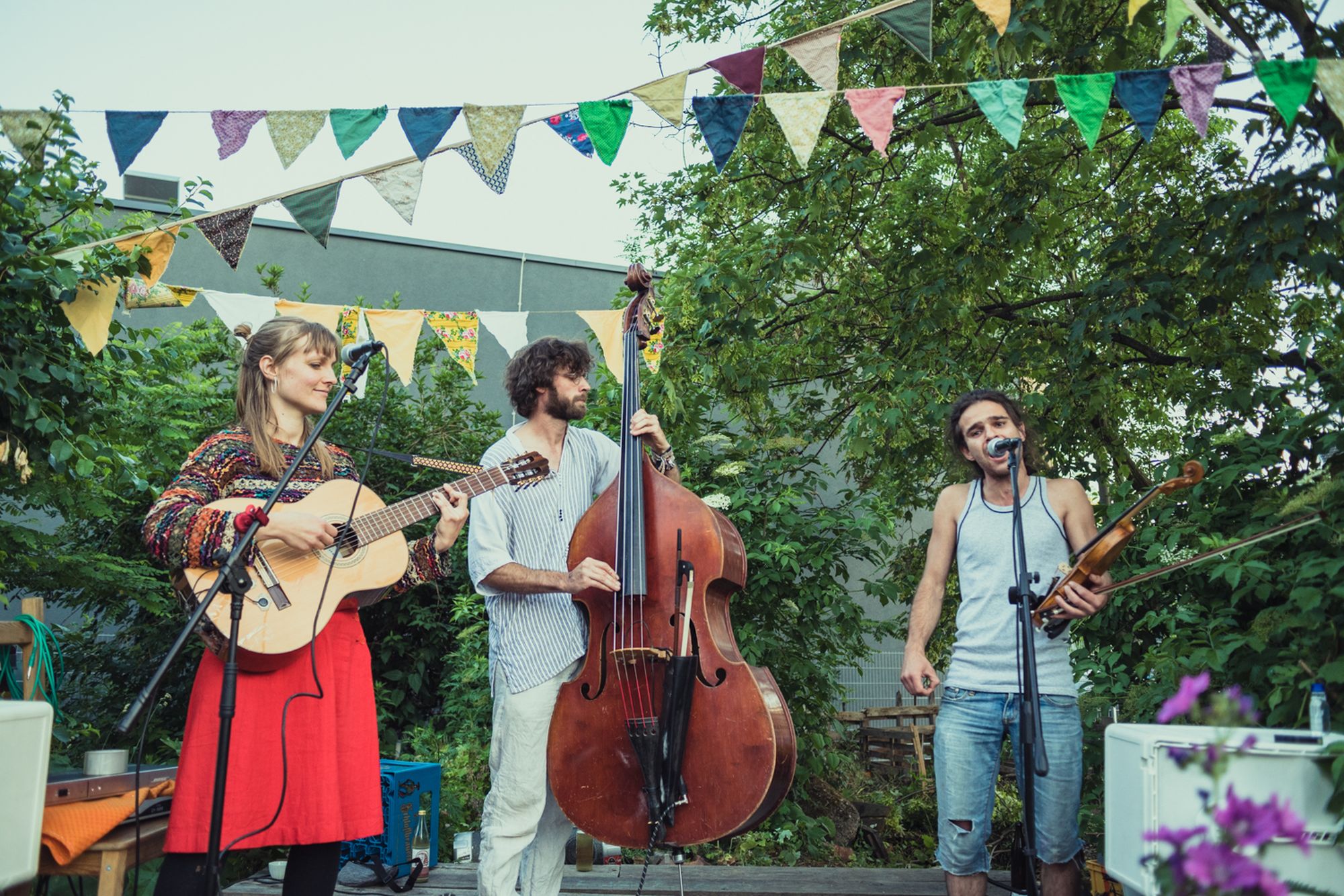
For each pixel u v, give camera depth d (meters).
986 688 2.75
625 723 2.87
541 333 10.02
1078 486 2.87
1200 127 2.67
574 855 4.26
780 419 6.31
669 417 5.80
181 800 2.39
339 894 3.78
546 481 3.13
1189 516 3.35
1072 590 2.58
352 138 2.95
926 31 2.84
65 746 5.11
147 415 5.64
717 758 2.78
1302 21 4.13
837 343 6.48
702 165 6.43
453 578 7.04
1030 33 4.27
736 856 5.36
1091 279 6.37
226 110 2.92
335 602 2.60
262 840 2.43
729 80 2.92
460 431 7.63
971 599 2.84
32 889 3.00
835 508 5.85
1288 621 2.65
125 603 6.33
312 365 2.75
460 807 5.24
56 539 5.60
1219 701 1.65
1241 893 1.53
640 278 3.27
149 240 3.30
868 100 2.86
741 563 3.00
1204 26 2.56
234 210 3.20
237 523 2.41
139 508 6.50
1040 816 2.70
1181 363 5.51
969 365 5.91
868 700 9.91
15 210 3.06
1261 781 2.01
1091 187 6.39
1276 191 4.12
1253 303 5.09
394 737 6.61
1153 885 1.98
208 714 2.45
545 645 2.98
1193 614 3.21
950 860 2.78
